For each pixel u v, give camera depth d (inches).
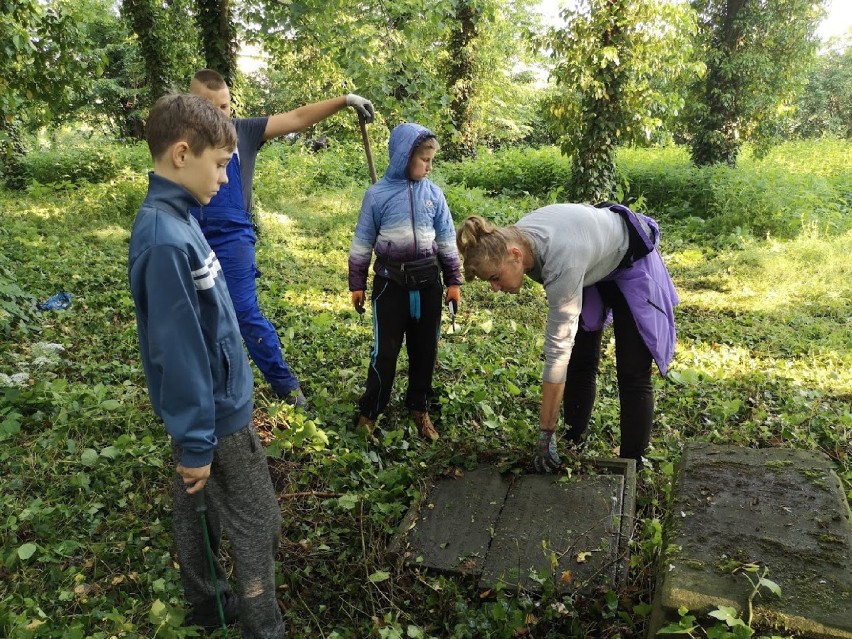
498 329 232.8
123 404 156.6
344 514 123.3
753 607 69.2
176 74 517.0
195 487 76.2
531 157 605.6
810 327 237.5
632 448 137.3
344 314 242.1
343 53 312.2
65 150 681.6
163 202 74.9
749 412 171.3
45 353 183.9
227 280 149.1
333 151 733.9
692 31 412.5
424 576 106.4
